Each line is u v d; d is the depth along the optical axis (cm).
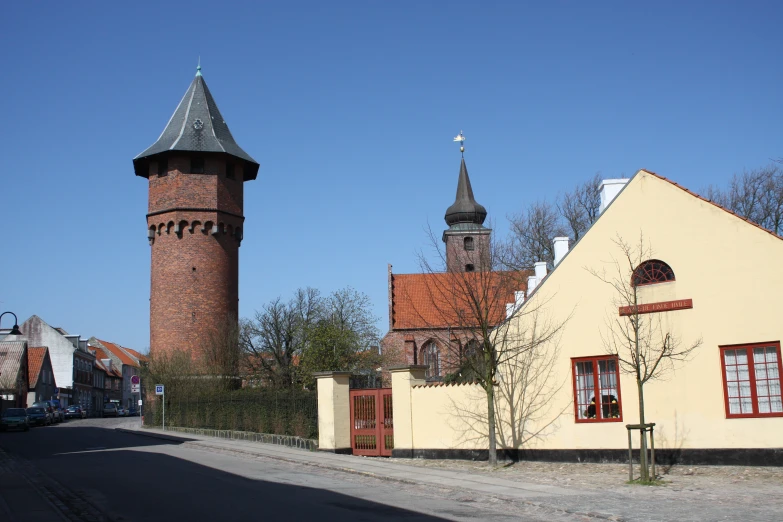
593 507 1310
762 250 1895
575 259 2169
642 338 1855
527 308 2228
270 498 1445
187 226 5444
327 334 5038
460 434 2284
